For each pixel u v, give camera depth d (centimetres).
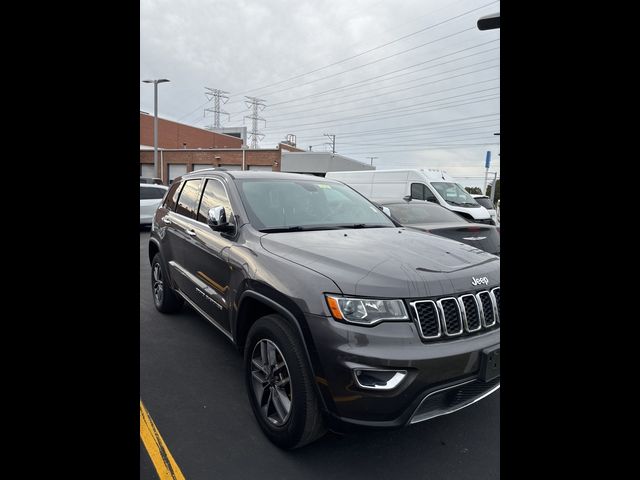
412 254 279
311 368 237
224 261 331
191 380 349
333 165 2259
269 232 326
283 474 242
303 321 240
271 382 267
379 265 254
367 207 418
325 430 250
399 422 225
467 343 240
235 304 307
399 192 1366
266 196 371
